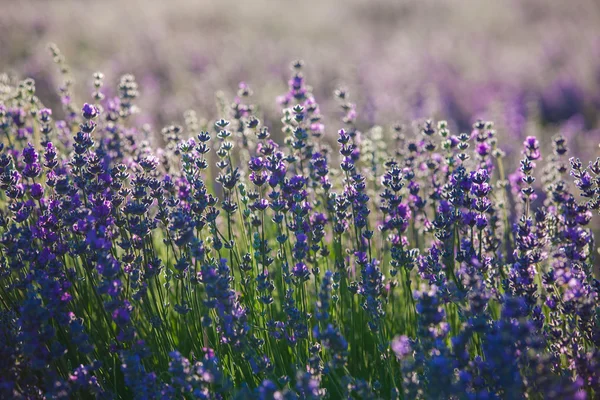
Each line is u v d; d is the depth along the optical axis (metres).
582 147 7.88
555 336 3.20
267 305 3.59
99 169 3.56
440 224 3.52
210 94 9.20
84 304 3.56
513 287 3.31
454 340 2.73
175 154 4.41
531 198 4.00
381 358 3.50
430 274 3.54
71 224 3.29
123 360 2.97
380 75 11.63
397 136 5.56
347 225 4.21
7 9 15.35
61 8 16.19
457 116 9.86
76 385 2.98
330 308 3.79
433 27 17.38
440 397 2.56
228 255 4.31
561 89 10.73
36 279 3.08
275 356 3.51
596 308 3.22
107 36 13.91
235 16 17.42
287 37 15.66
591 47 13.59
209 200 3.54
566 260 3.57
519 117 8.60
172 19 16.66
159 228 4.64
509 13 18.27
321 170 3.94
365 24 17.88
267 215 4.79
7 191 3.38
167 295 3.70
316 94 10.48
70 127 5.48
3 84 5.44
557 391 2.56
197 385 2.76
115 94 8.91
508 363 2.45
